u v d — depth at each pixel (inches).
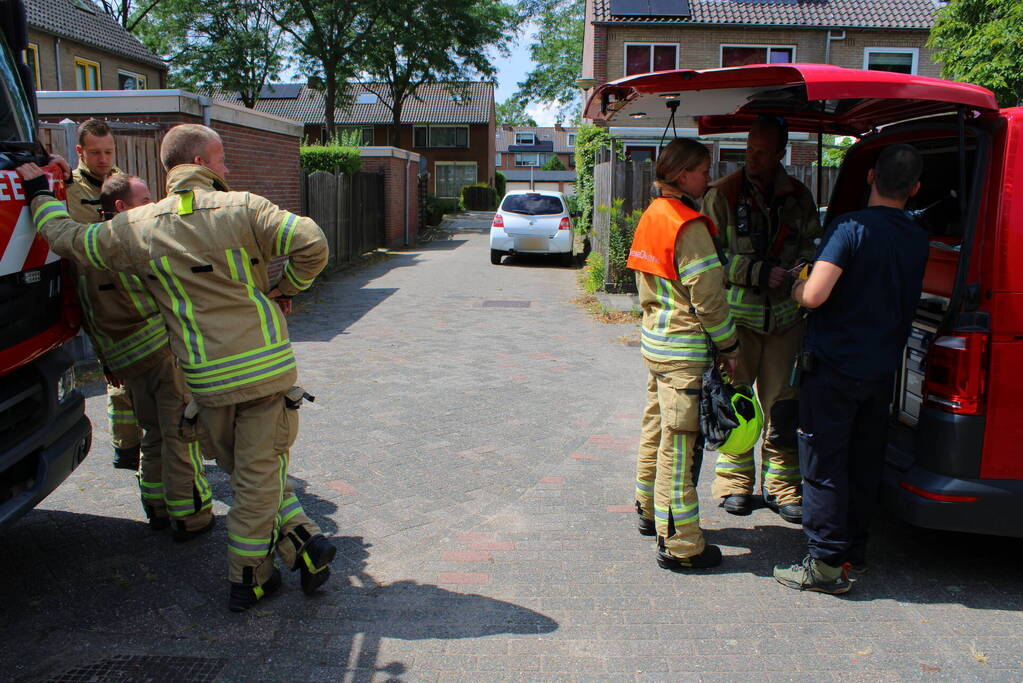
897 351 132.3
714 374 138.0
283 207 480.4
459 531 163.6
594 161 644.7
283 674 116.0
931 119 152.9
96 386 261.7
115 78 1084.5
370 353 323.0
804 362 135.0
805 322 162.9
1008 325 127.7
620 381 284.4
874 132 179.6
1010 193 126.5
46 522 165.8
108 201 153.6
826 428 133.4
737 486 173.5
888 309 129.8
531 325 387.9
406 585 141.8
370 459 203.0
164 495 156.7
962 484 131.0
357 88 2085.4
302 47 1342.3
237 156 405.4
